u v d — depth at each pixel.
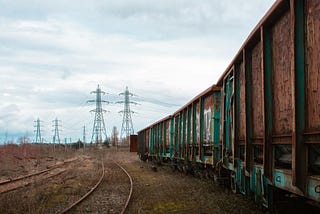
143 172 27.64
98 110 84.31
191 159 21.08
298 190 6.49
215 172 16.08
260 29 8.41
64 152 66.00
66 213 11.80
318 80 5.81
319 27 5.77
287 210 8.82
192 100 20.67
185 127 23.61
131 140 66.56
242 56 10.59
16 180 20.34
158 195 15.45
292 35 6.36
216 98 16.17
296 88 6.29
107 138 105.81
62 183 19.55
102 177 23.05
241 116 10.98
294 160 6.25
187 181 19.69
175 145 26.72
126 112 84.12
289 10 6.93
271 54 8.09
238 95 11.39
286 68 7.15
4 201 11.90
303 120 6.30
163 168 32.03
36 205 12.45
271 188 8.77
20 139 47.69
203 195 14.41
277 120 7.68
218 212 11.27
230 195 13.45
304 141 6.27
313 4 5.98
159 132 35.84
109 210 12.45
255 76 9.42
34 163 34.06
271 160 7.94
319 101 5.79
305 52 6.29
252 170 9.68
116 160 48.38
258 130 9.15
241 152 11.22
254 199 10.53
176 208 12.46
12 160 34.31
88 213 12.06
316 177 5.86
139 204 13.38
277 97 7.68
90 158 52.97
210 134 16.98
